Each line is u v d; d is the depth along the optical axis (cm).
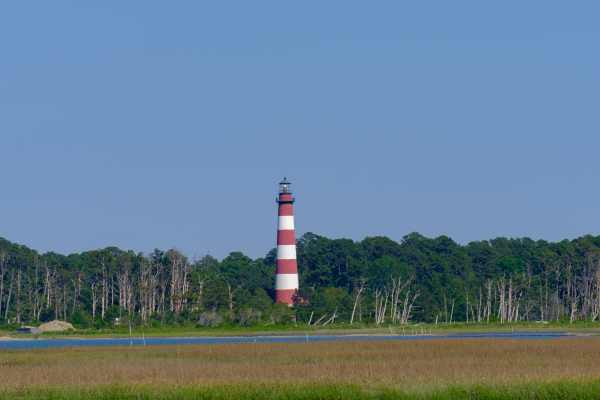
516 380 11981
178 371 14238
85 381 12875
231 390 11288
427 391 11112
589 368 13962
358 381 12344
